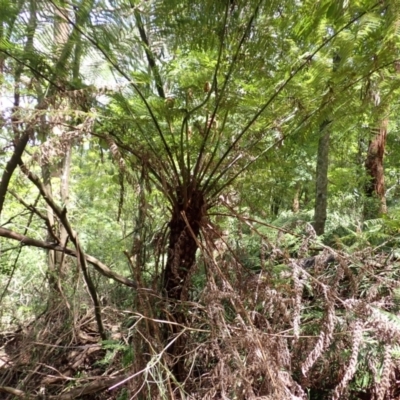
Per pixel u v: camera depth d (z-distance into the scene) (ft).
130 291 7.86
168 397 4.79
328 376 5.58
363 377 5.38
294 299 5.15
